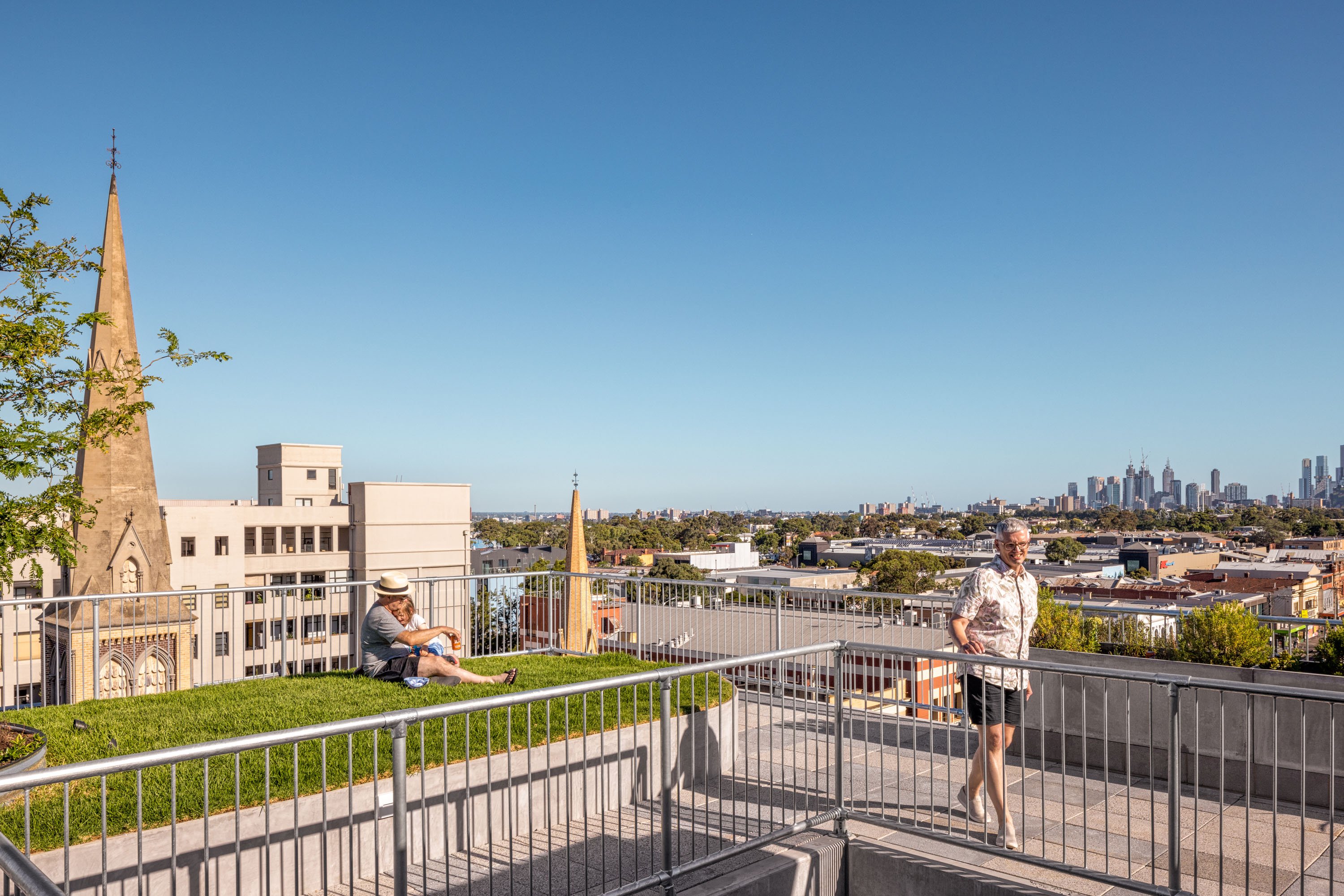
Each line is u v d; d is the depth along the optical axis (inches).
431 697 293.0
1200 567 4749.0
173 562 2107.5
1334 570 3595.0
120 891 170.1
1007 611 210.8
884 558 2787.9
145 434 791.7
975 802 222.5
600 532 7386.8
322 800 166.1
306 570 2342.5
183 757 127.8
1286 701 239.0
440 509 2546.8
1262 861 199.8
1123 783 257.9
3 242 378.9
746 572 3523.6
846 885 216.1
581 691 170.9
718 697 291.7
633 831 225.3
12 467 344.5
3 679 351.9
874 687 356.5
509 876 194.2
